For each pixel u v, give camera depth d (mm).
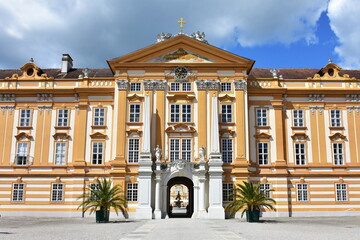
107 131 50812
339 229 30484
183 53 50875
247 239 22922
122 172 47531
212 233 26719
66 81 52781
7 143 51219
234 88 50281
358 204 50000
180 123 48719
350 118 52250
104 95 51750
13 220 43031
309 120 52031
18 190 49938
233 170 48469
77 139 50781
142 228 31094
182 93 49656
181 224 35688
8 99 52375
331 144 51500
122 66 50312
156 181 45781
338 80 53188
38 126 51562
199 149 48188
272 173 49750
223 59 50812
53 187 49781
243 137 49000
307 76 58125
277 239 23000
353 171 50781
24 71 53500
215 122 48250
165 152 48281
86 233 27062
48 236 25078
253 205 39625
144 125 47438
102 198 38562
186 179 53750
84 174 49438
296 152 51156
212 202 44938
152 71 50438
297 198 49812
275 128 51250
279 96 51969
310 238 23609
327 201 49906
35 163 50500
